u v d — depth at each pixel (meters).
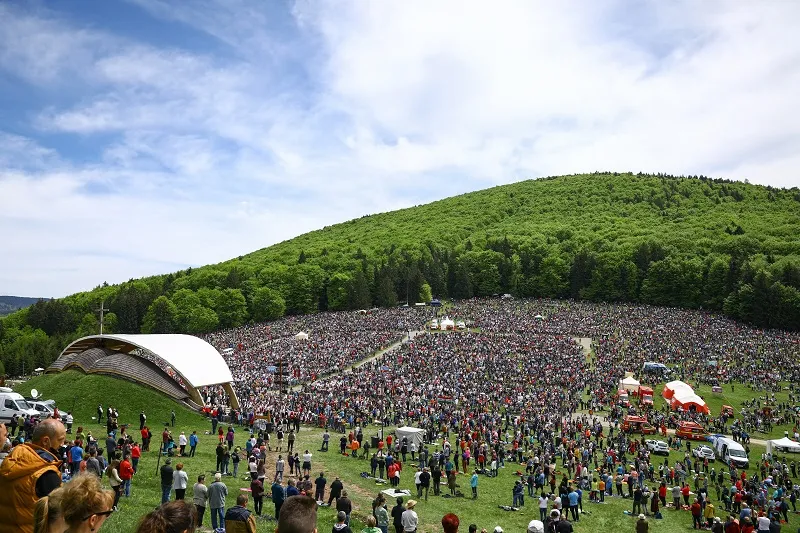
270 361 97.81
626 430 64.19
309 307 183.88
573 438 56.59
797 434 66.88
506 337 112.19
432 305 164.62
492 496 38.31
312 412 61.53
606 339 114.00
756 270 159.12
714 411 76.62
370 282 184.50
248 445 39.59
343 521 14.65
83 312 195.25
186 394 63.56
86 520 5.35
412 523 22.42
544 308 158.12
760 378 90.19
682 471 47.34
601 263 189.25
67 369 66.06
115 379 61.03
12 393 44.12
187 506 5.55
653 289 175.50
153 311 169.00
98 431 48.22
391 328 130.00
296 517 5.90
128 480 25.81
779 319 136.00
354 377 81.50
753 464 56.78
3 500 6.85
